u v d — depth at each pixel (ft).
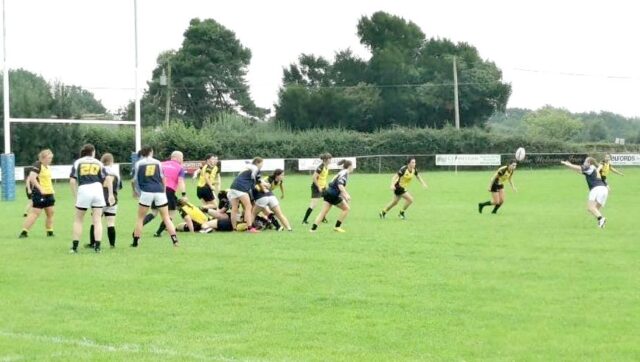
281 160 240.94
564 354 36.17
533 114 419.33
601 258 63.93
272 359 35.53
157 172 72.28
